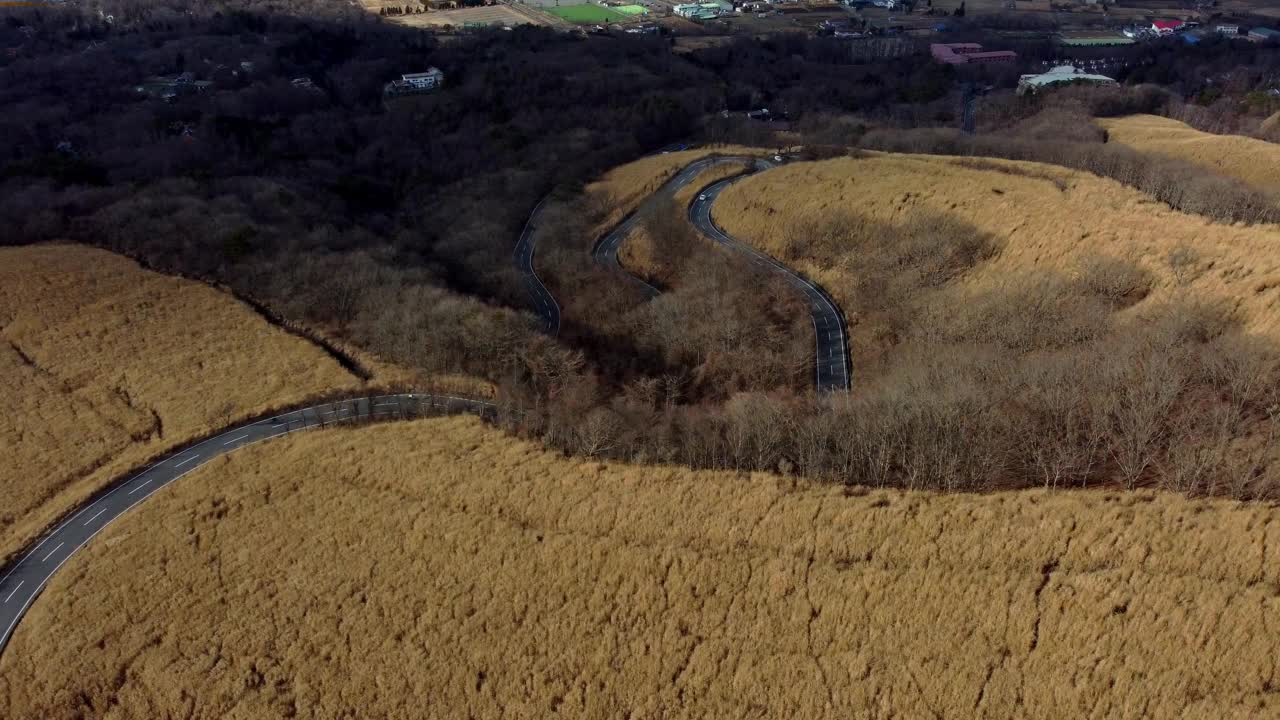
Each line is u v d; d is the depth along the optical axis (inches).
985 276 6043.3
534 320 6102.4
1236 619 3134.8
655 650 3511.3
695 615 3577.8
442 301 5920.3
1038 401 4148.6
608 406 4926.2
